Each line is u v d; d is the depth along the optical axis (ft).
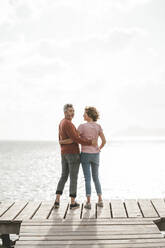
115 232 16.74
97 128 21.25
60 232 16.79
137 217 19.25
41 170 118.42
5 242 24.00
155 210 20.72
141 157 189.06
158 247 14.65
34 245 15.05
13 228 18.83
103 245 14.97
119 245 14.94
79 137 20.36
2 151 323.78
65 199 59.82
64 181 21.42
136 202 22.84
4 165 141.90
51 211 20.77
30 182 85.66
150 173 102.99
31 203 23.03
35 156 221.87
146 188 72.54
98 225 17.89
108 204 22.43
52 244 15.17
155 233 16.58
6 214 19.89
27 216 19.51
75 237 16.06
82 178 90.89
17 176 99.81
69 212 20.40
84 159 21.13
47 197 63.05
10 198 62.28
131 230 17.04
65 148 20.63
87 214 19.95
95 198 60.39
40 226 17.72
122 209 21.01
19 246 14.92
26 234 16.51
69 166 20.70
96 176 21.57
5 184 81.92
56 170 118.21
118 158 180.45
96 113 21.45
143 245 14.90
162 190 69.77
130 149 323.98
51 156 222.07
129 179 88.38
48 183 83.61
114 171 109.60
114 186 75.66
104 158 181.16
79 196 62.08
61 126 20.86
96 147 21.30
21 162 160.66
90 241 15.51
